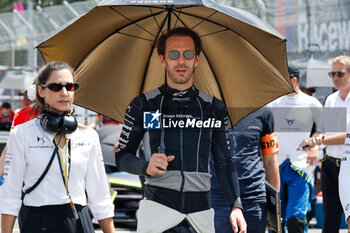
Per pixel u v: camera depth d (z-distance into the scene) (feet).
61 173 20.29
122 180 48.73
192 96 22.74
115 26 23.80
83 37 23.43
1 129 90.84
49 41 22.82
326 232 38.73
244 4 61.00
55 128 20.27
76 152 20.67
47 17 81.51
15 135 20.38
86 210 20.90
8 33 84.69
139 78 25.36
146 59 25.13
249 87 24.75
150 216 22.02
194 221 22.04
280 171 38.17
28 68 93.91
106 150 52.21
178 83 22.52
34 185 20.15
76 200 20.52
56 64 21.04
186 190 21.98
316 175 46.52
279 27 61.00
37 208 20.06
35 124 20.58
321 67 58.39
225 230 29.60
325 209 38.73
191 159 22.15
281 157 38.32
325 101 40.01
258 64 24.00
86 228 20.56
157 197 22.12
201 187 22.22
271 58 23.34
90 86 24.79
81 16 22.04
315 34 60.13
